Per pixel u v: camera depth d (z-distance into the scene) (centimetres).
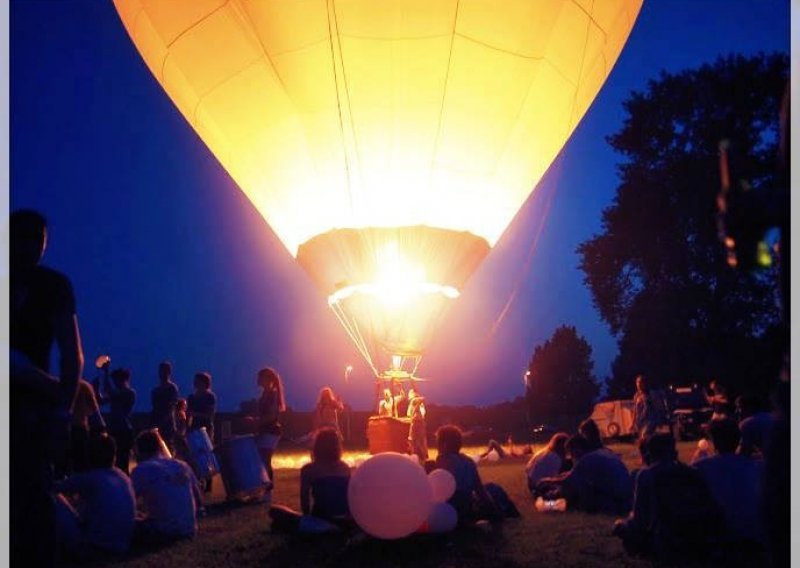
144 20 1002
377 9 919
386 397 1017
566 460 794
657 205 2859
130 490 560
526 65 953
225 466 816
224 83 979
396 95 947
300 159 986
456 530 605
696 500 483
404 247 977
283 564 514
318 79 946
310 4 921
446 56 934
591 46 986
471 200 990
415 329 978
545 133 1005
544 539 566
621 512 675
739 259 223
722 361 2673
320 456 607
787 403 256
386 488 518
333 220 990
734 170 229
